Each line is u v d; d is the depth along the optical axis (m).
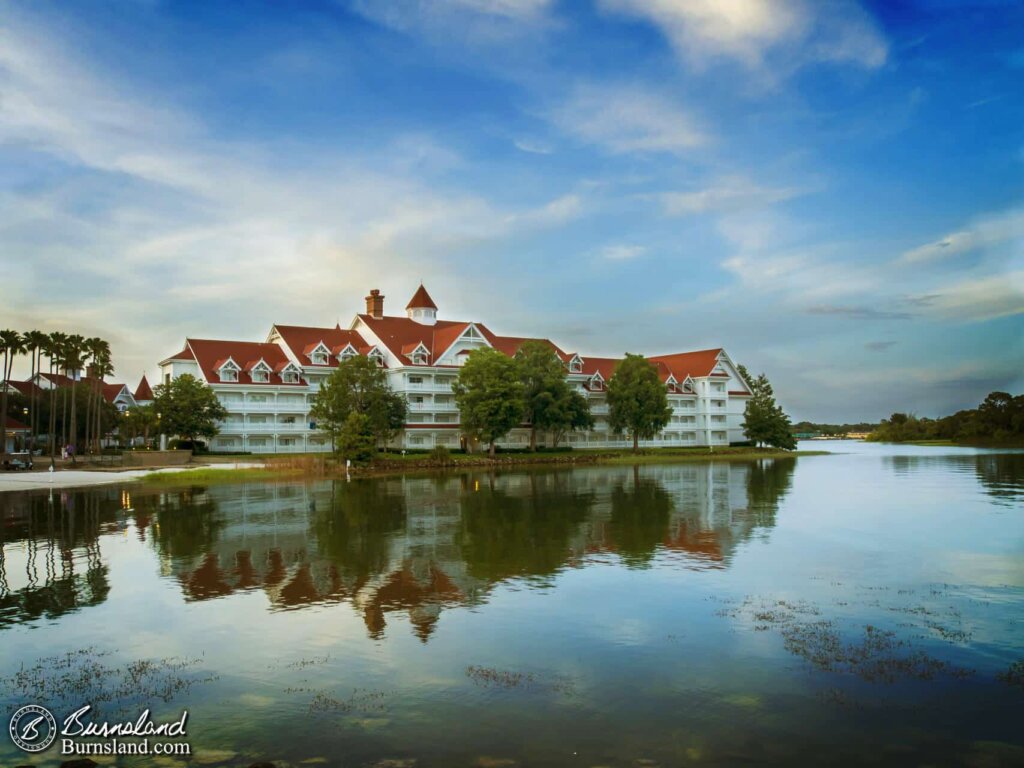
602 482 67.12
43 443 132.38
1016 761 12.41
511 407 101.25
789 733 13.46
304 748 12.98
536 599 22.69
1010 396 172.62
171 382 95.44
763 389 141.62
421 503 48.94
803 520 39.34
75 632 19.80
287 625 20.20
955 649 17.83
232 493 56.44
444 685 15.78
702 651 17.81
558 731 13.58
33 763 12.52
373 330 117.44
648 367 122.12
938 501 48.19
